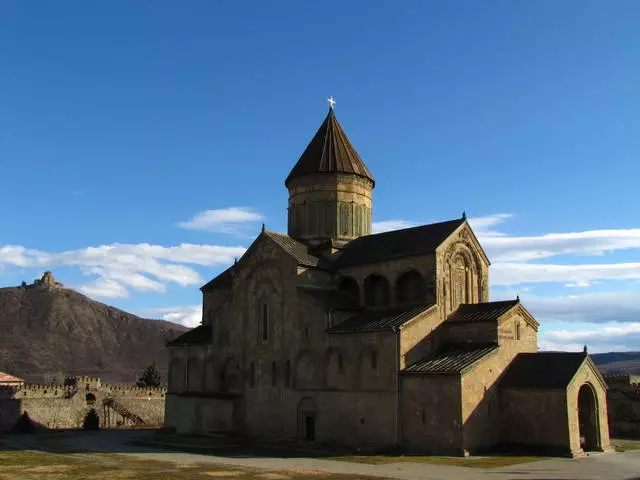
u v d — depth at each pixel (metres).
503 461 37.06
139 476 30.80
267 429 50.53
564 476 31.45
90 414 67.69
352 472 32.72
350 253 54.47
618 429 59.25
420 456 39.88
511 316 46.03
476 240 52.19
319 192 57.38
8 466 34.59
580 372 42.38
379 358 44.34
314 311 49.03
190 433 53.41
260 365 52.16
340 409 45.97
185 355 59.09
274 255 52.91
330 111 61.44
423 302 48.56
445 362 42.81
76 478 30.08
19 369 172.62
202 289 64.69
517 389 42.88
